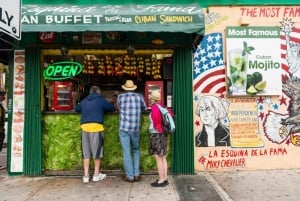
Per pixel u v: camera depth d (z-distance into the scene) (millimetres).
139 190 7422
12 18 5281
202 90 8859
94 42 8672
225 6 8883
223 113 8844
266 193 7066
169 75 8953
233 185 7656
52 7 8336
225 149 8820
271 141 8859
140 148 8766
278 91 8812
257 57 8812
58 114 8805
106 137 8766
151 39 8672
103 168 8781
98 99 8219
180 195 7039
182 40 8672
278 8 8914
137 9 8047
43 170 8734
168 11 7773
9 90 8727
